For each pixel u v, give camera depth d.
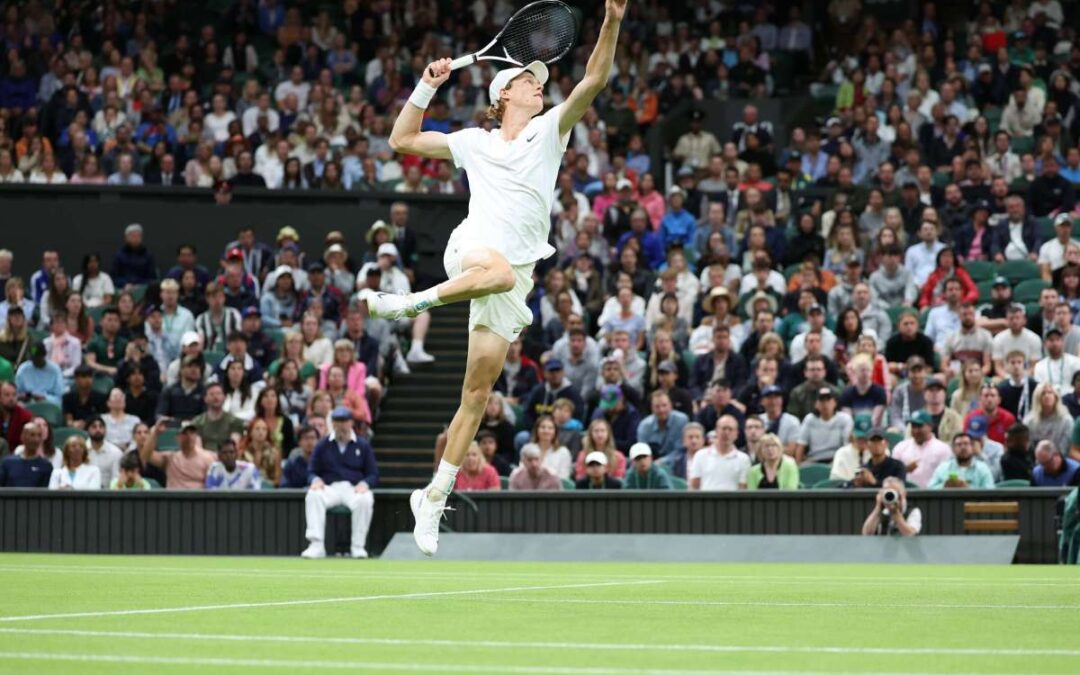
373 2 35.88
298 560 16.72
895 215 25.28
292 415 21.67
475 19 35.47
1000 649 5.93
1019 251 25.14
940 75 32.84
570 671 5.12
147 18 35.31
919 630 6.73
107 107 31.44
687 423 20.19
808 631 6.67
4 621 6.92
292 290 25.02
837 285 23.69
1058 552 17.09
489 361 9.41
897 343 21.95
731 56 34.66
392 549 18.06
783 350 21.70
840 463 18.64
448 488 9.51
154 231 28.33
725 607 8.07
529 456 18.78
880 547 16.98
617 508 18.16
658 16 35.72
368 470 19.02
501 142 9.46
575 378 22.31
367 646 5.92
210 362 23.33
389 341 24.67
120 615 7.30
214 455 20.05
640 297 24.11
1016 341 21.55
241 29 35.69
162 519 18.81
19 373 22.77
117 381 22.58
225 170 29.94
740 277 24.86
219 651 5.71
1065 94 30.88
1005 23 34.81
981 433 18.72
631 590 9.71
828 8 37.03
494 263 9.07
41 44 34.06
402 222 26.56
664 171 31.78
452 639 6.23
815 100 33.28
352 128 30.27
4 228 28.30
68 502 18.98
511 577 11.87
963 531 17.47
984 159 28.94
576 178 29.33
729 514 17.94
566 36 9.55
